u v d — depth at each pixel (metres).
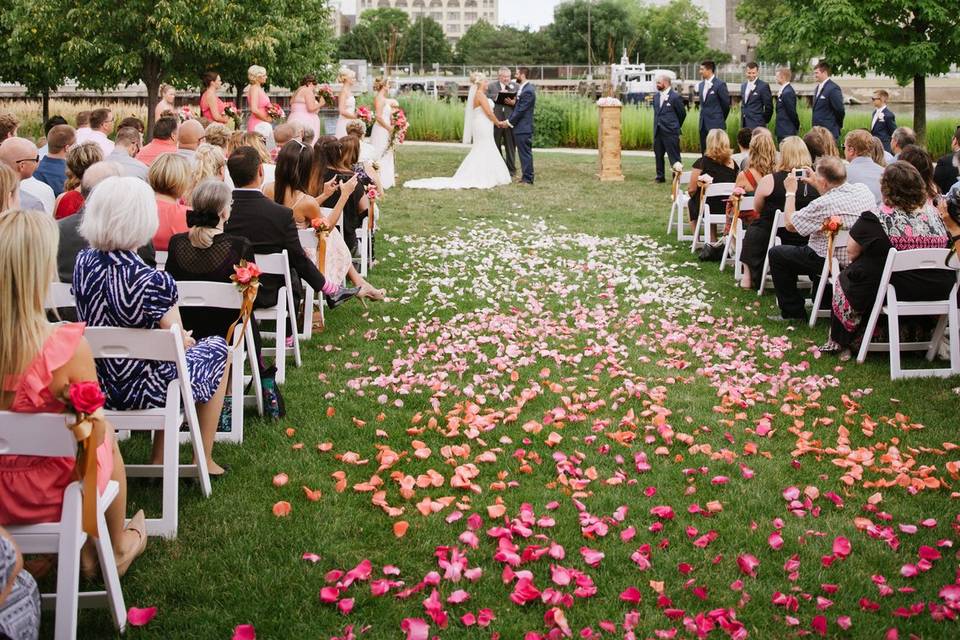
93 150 7.18
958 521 4.28
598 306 8.27
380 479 4.66
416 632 3.35
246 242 5.26
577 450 5.11
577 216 13.66
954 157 9.92
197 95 30.42
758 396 5.98
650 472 4.86
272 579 3.79
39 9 20.31
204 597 3.66
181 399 4.48
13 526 3.24
